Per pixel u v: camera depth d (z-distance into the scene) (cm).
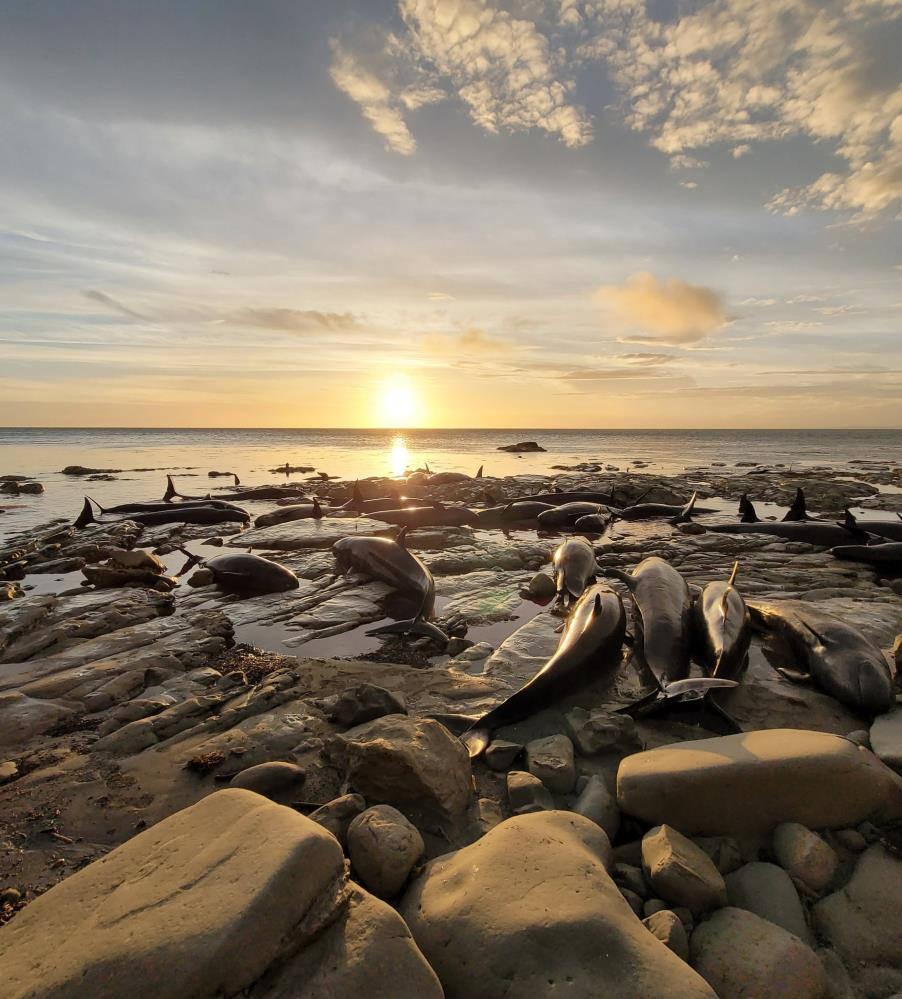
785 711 624
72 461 4966
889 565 1302
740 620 768
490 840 376
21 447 7325
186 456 5731
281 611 1014
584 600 828
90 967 256
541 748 524
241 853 306
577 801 462
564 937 300
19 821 448
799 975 313
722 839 423
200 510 2055
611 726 541
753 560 1364
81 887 306
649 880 383
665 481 3078
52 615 959
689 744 477
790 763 422
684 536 1714
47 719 617
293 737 556
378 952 283
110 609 980
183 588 1170
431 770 436
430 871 366
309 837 310
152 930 269
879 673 614
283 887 285
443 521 2000
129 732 574
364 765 445
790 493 2648
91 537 1719
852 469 4209
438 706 645
